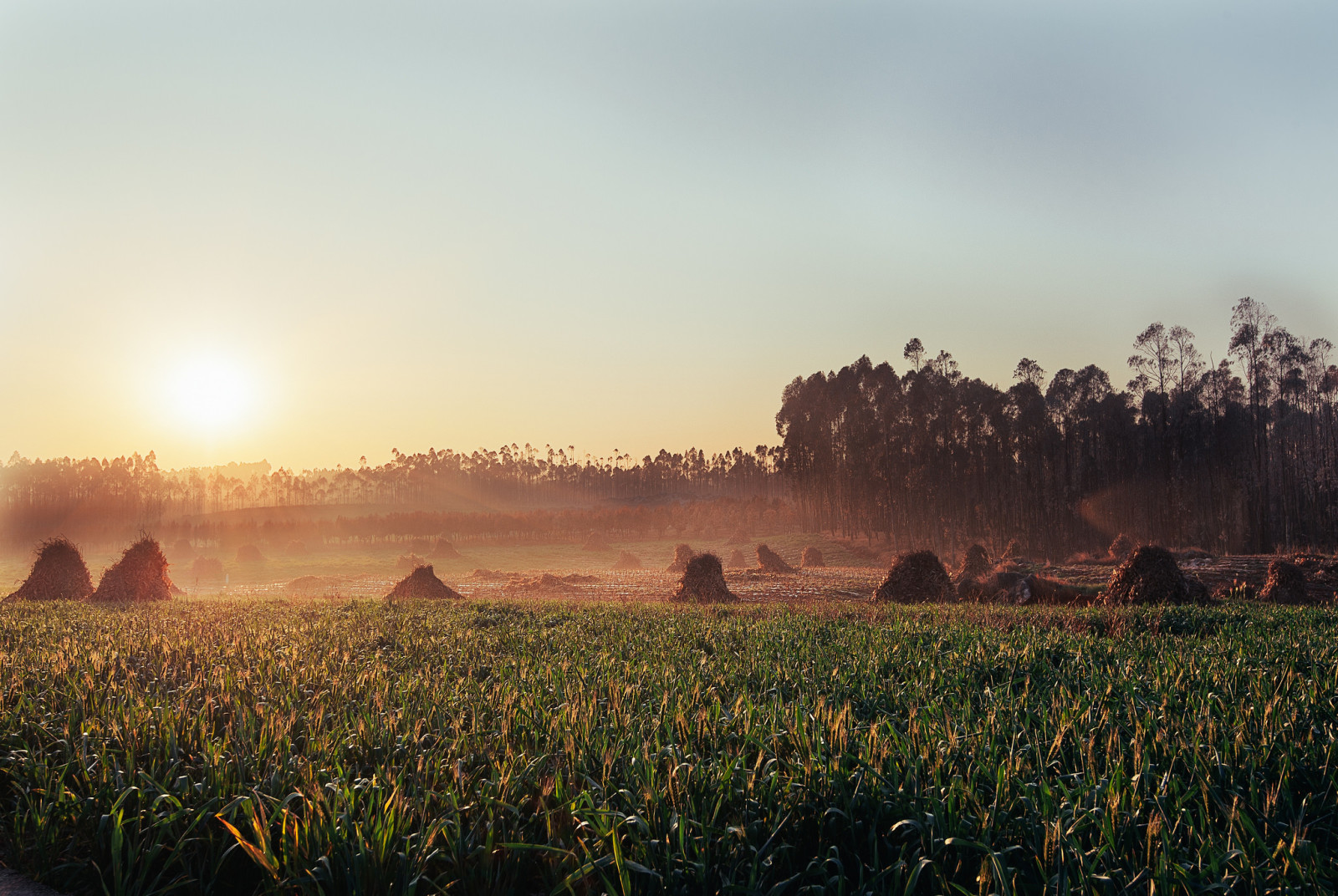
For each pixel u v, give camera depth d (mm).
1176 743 5398
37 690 7855
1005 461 85375
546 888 4160
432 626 15062
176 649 10508
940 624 15273
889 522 95438
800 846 4367
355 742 5832
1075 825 4125
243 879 4527
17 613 17750
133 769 5176
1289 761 5027
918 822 4242
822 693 7684
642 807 4469
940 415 87812
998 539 85250
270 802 4672
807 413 107312
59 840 4770
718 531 137250
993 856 3703
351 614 17922
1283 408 72062
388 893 3877
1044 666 9242
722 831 4254
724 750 5500
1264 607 19453
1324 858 4008
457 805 4488
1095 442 82875
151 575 27328
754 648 11281
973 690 7746
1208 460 72938
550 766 5230
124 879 4223
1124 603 23688
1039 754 5117
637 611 19656
